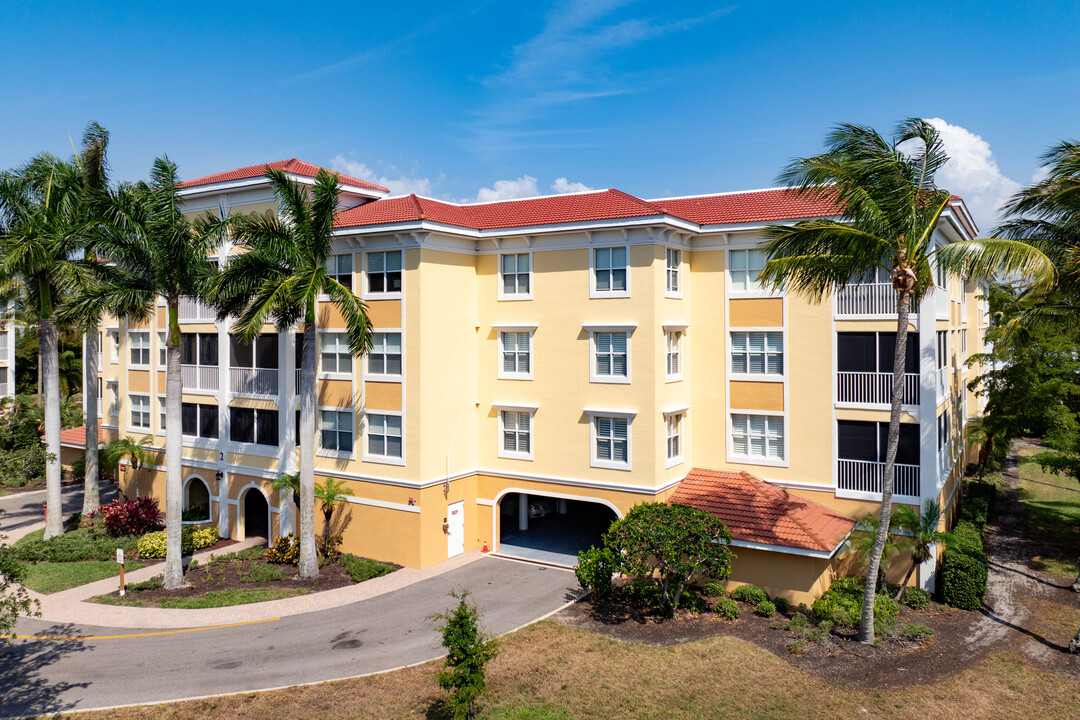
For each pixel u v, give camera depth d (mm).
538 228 26344
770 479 26547
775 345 26516
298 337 29266
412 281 26000
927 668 18266
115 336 38312
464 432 28000
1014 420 29062
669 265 26391
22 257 26844
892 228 17453
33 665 18547
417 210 26438
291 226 25219
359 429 27547
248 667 18375
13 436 25969
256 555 28266
